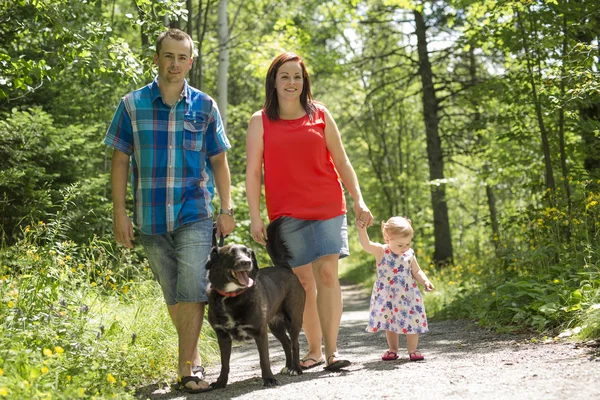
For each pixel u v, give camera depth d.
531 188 11.84
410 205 28.48
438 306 9.68
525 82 10.66
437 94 22.48
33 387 3.46
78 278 6.09
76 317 4.99
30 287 5.10
